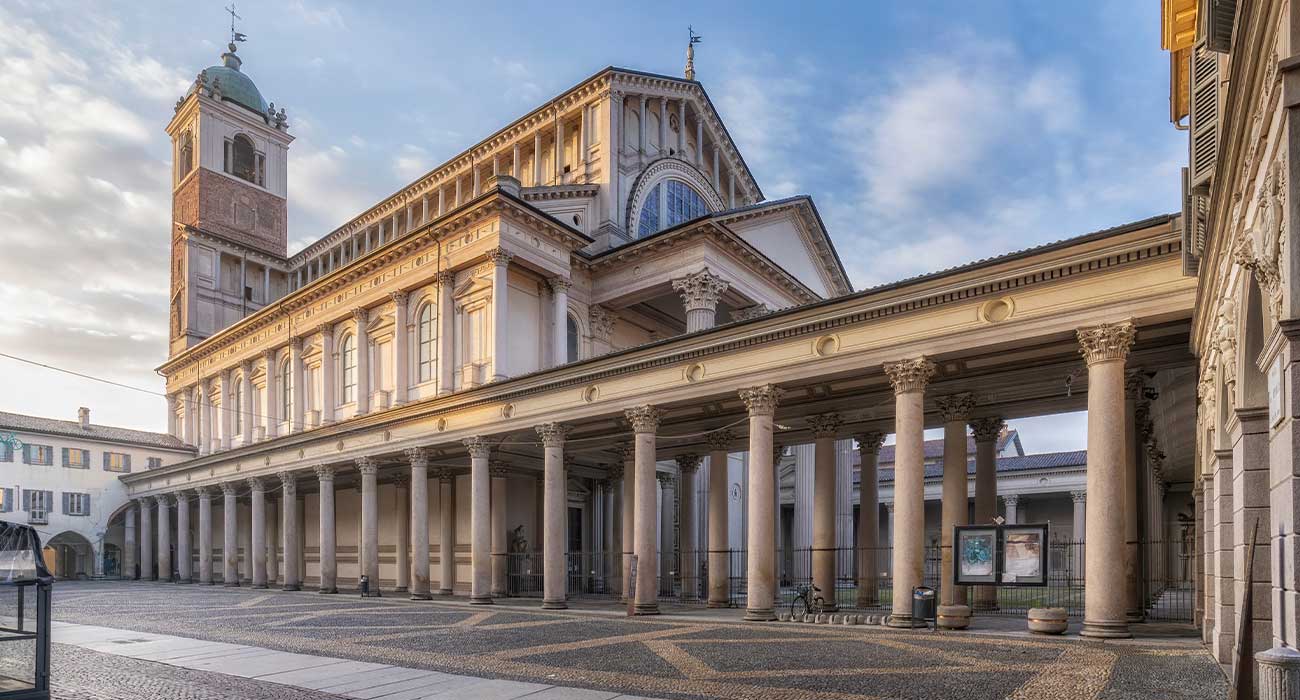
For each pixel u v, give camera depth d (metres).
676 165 49.53
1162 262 16.78
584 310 43.31
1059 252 17.84
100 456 61.62
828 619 21.89
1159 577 32.94
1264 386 10.45
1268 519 10.35
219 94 72.56
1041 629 17.98
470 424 32.00
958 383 24.08
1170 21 12.81
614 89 46.19
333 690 12.80
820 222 48.94
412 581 34.25
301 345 49.88
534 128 49.91
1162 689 11.59
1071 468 54.06
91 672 14.84
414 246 41.31
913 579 20.02
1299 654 6.73
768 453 22.89
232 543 47.50
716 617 24.53
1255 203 8.80
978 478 27.47
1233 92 8.52
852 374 21.72
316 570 48.84
